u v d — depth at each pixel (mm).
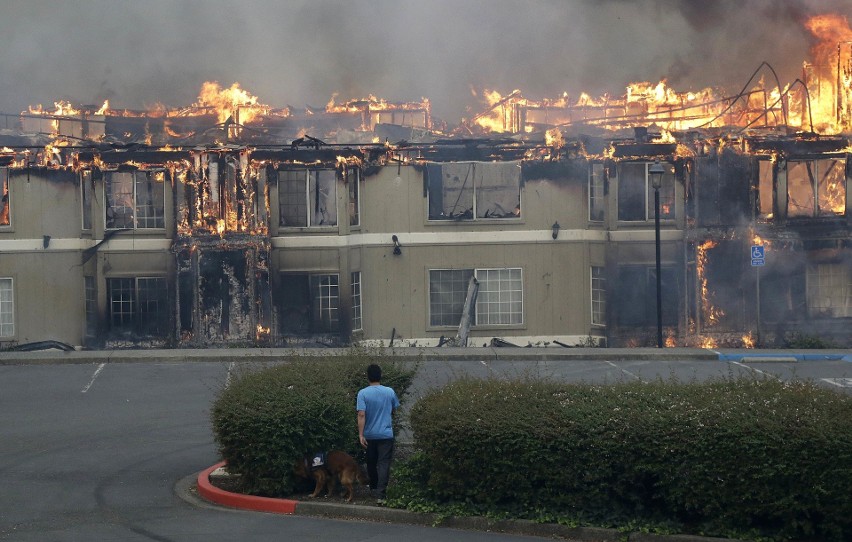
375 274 32469
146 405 20438
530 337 32562
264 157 31797
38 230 32250
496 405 11820
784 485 10484
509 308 32656
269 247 31797
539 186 32688
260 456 12734
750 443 10469
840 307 32688
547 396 11930
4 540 10969
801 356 27078
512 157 32562
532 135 34781
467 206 32719
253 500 12719
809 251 32594
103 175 32312
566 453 11289
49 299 32312
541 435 11344
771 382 12039
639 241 32469
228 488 13406
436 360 27141
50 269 32312
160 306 32469
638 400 11555
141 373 24703
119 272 32312
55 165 32281
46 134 35469
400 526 11727
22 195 32250
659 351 27734
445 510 11797
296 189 32094
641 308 32562
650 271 32625
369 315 32469
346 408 13258
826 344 31156
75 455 15977
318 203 32094
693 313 32469
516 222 32594
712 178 32594
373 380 12641
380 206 32531
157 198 32531
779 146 32469
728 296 32594
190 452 16188
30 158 32250
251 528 11586
